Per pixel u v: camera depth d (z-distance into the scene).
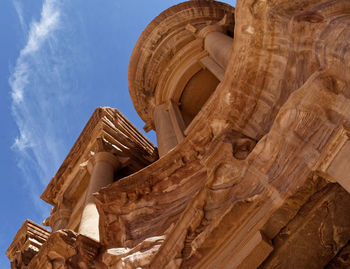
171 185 9.68
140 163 19.30
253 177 5.27
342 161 3.75
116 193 9.98
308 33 4.95
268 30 5.88
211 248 5.31
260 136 6.14
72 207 19.59
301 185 4.32
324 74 4.27
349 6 4.54
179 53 18.58
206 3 19.81
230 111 7.11
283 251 4.73
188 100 18.28
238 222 5.05
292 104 4.64
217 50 15.30
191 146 9.73
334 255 4.85
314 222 4.61
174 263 5.70
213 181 5.86
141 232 8.75
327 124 4.22
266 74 6.30
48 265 9.84
